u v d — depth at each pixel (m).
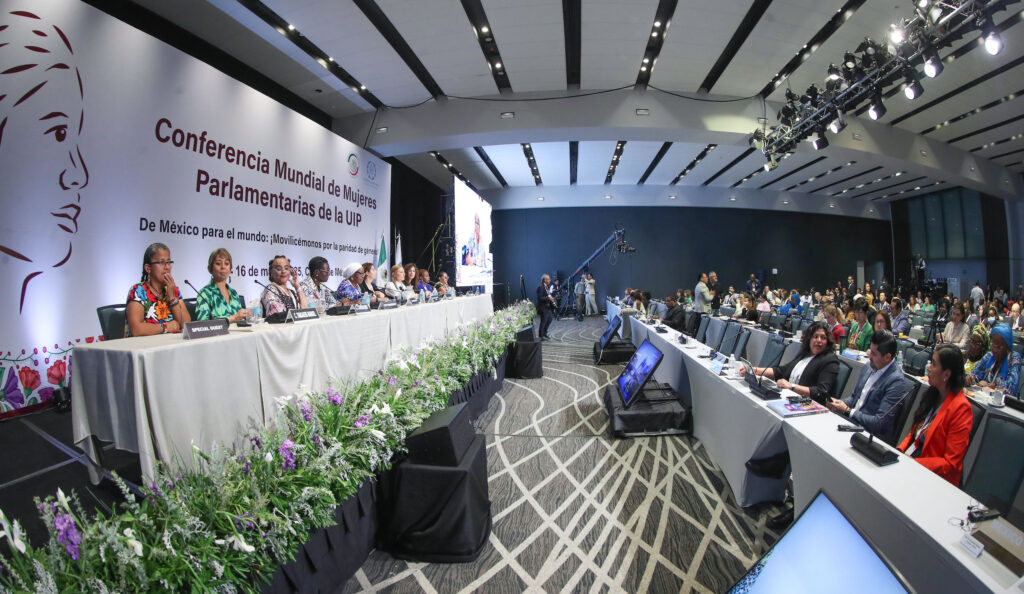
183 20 4.40
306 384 1.90
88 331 3.25
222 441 1.47
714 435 2.78
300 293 2.77
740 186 14.12
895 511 1.17
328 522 1.41
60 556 0.91
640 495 2.39
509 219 14.41
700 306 9.05
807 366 2.82
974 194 13.84
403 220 9.96
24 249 2.94
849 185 13.63
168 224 3.83
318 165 5.76
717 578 1.72
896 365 2.22
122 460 1.90
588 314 14.16
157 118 3.74
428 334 3.47
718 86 6.54
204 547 1.07
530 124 6.70
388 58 5.41
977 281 13.77
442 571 1.77
